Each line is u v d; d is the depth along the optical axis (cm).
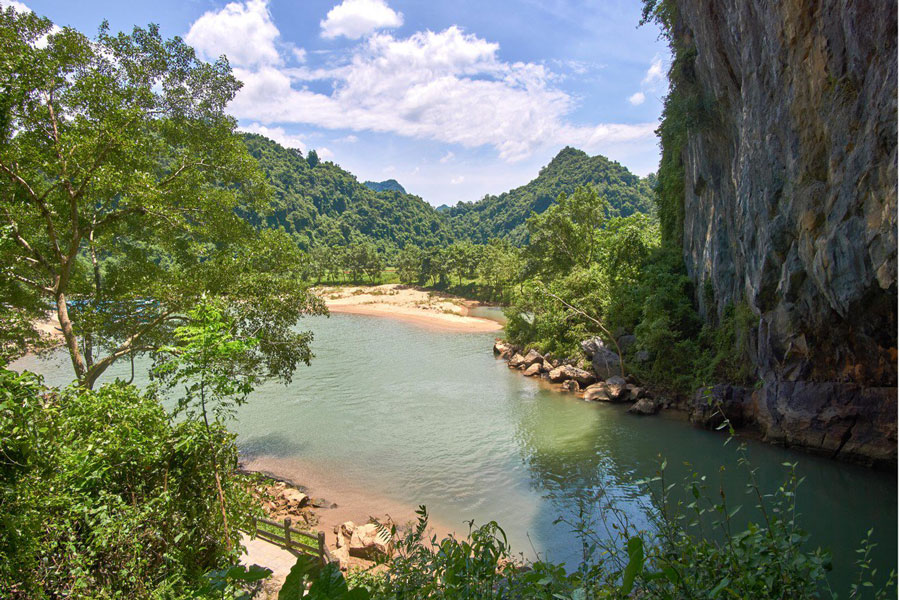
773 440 2177
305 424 2672
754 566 342
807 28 1617
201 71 1841
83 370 1575
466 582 362
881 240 1385
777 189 1909
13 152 1412
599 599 324
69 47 1578
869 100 1399
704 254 3053
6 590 462
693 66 2727
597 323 3572
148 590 572
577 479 1959
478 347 5034
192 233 1930
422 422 2698
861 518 1552
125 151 1573
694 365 2819
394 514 1742
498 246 10256
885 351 1756
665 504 432
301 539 1316
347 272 12838
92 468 638
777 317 2083
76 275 1889
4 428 512
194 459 740
